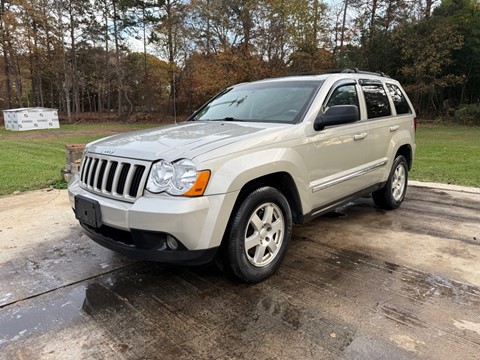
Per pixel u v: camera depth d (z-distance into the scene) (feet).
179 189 7.89
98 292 9.35
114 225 8.48
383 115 14.52
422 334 7.33
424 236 12.67
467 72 77.66
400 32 71.82
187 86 94.02
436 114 82.38
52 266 10.89
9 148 42.22
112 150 9.22
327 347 7.00
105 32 103.91
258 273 9.46
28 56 100.78
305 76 13.15
